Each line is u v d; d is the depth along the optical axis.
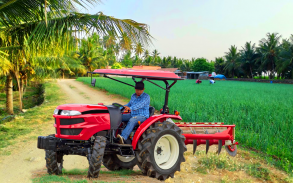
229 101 13.86
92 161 3.54
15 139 7.54
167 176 4.20
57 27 6.84
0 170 4.82
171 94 18.48
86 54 60.47
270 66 58.44
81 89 28.95
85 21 6.86
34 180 3.74
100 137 3.70
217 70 80.62
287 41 52.06
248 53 63.84
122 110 4.34
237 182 4.24
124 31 7.02
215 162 5.25
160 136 4.11
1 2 6.01
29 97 27.42
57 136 3.78
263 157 5.72
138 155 4.14
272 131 7.23
